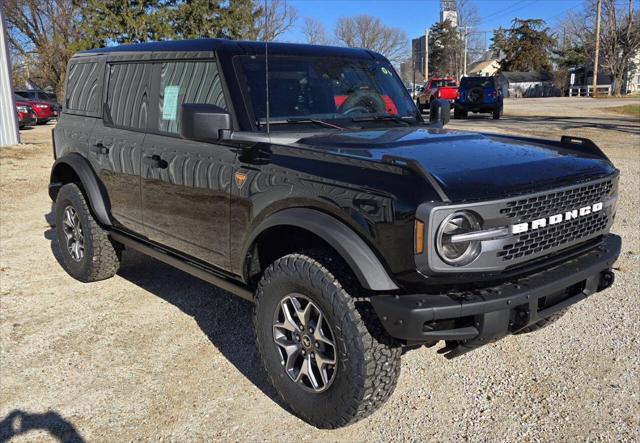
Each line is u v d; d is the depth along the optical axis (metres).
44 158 14.13
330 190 2.98
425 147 3.37
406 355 4.01
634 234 6.68
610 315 4.51
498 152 3.36
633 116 27.16
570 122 22.75
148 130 4.35
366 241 2.86
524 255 2.91
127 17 19.41
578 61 77.94
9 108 16.39
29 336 4.32
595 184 3.23
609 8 61.78
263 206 3.30
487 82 25.20
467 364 3.86
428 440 3.08
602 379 3.61
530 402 3.39
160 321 4.59
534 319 2.93
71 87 5.55
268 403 3.46
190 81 4.00
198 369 3.85
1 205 8.99
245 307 4.86
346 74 4.31
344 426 3.11
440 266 2.67
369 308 2.92
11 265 6.00
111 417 3.32
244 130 3.60
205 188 3.72
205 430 3.20
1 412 3.37
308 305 3.11
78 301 5.00
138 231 4.60
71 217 5.43
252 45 3.98
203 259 3.93
